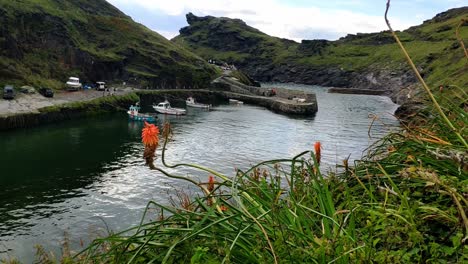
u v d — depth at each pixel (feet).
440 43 568.00
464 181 11.69
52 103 243.81
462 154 12.07
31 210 95.04
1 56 288.51
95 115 262.26
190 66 433.89
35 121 211.20
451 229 11.23
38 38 341.82
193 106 329.52
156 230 11.35
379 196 14.26
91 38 402.72
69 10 429.38
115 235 11.84
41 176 123.95
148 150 11.84
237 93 407.23
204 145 167.94
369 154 18.49
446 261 10.07
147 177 120.67
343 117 266.16
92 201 101.60
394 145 16.80
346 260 9.75
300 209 12.49
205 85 426.51
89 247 11.84
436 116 16.31
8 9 332.60
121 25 446.19
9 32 309.63
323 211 12.48
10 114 197.77
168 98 366.63
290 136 192.85
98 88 334.24
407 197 12.96
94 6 530.68
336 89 510.17
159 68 413.39
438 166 13.51
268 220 11.80
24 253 72.84
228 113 291.99
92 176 123.95
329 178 16.72
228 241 10.73
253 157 150.61
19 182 117.39
